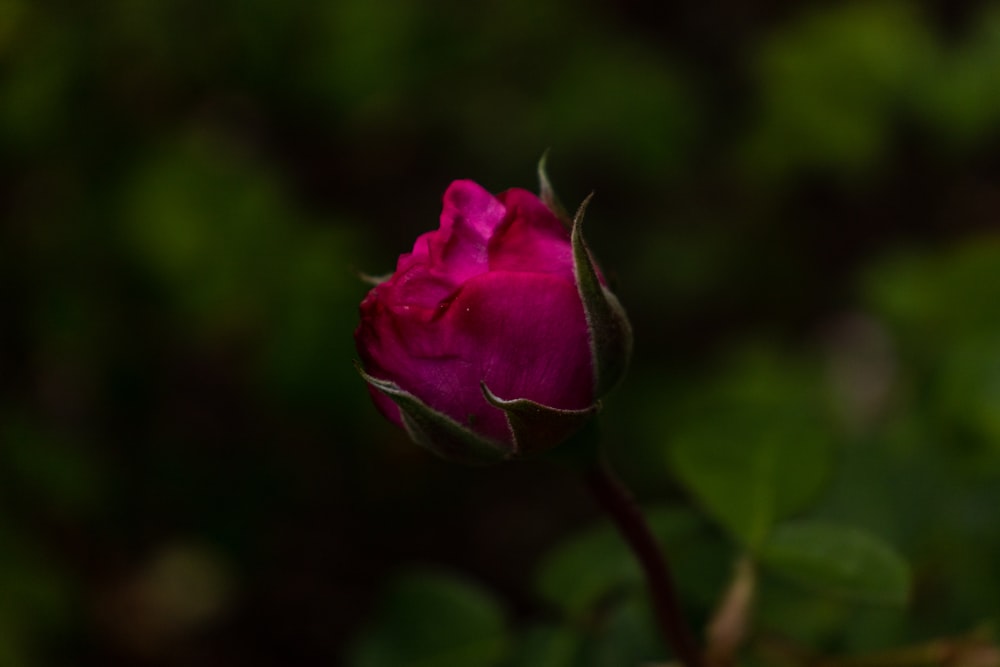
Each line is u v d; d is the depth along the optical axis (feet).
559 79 2.97
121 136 2.60
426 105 3.14
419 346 1.51
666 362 3.33
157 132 2.61
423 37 2.72
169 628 3.03
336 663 3.06
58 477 2.52
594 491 1.59
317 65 2.70
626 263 3.46
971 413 1.92
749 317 3.53
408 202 3.53
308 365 2.51
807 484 1.68
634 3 4.00
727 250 3.53
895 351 2.23
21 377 2.93
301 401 2.55
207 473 3.01
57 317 2.62
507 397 1.52
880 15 3.04
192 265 2.48
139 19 2.60
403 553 3.25
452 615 1.82
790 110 3.09
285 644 3.09
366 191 3.52
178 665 3.00
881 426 2.18
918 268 2.24
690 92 3.03
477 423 1.53
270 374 2.54
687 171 3.54
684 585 1.81
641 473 2.87
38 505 2.56
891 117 3.20
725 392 2.78
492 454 1.54
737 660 1.75
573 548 1.82
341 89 2.70
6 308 2.72
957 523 1.89
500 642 1.82
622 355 1.53
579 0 3.03
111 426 2.94
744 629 1.70
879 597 1.64
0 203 2.68
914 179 4.05
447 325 1.51
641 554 1.62
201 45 2.65
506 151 3.25
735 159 3.45
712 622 1.71
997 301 2.15
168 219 2.47
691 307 3.47
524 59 3.00
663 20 4.02
